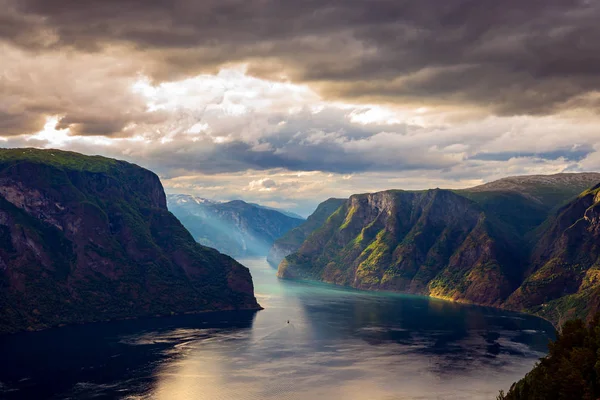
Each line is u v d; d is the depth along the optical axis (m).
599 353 142.25
